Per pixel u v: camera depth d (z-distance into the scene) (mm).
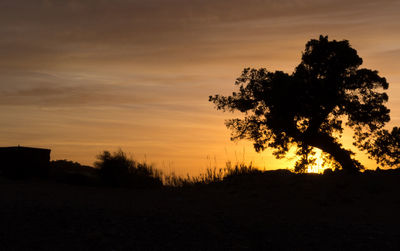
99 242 7898
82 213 10117
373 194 13391
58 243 7785
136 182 17953
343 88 17594
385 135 17953
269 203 12789
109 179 17969
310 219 10461
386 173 15531
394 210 11562
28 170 19328
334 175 15953
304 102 17094
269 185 15164
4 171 18969
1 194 13242
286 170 17484
